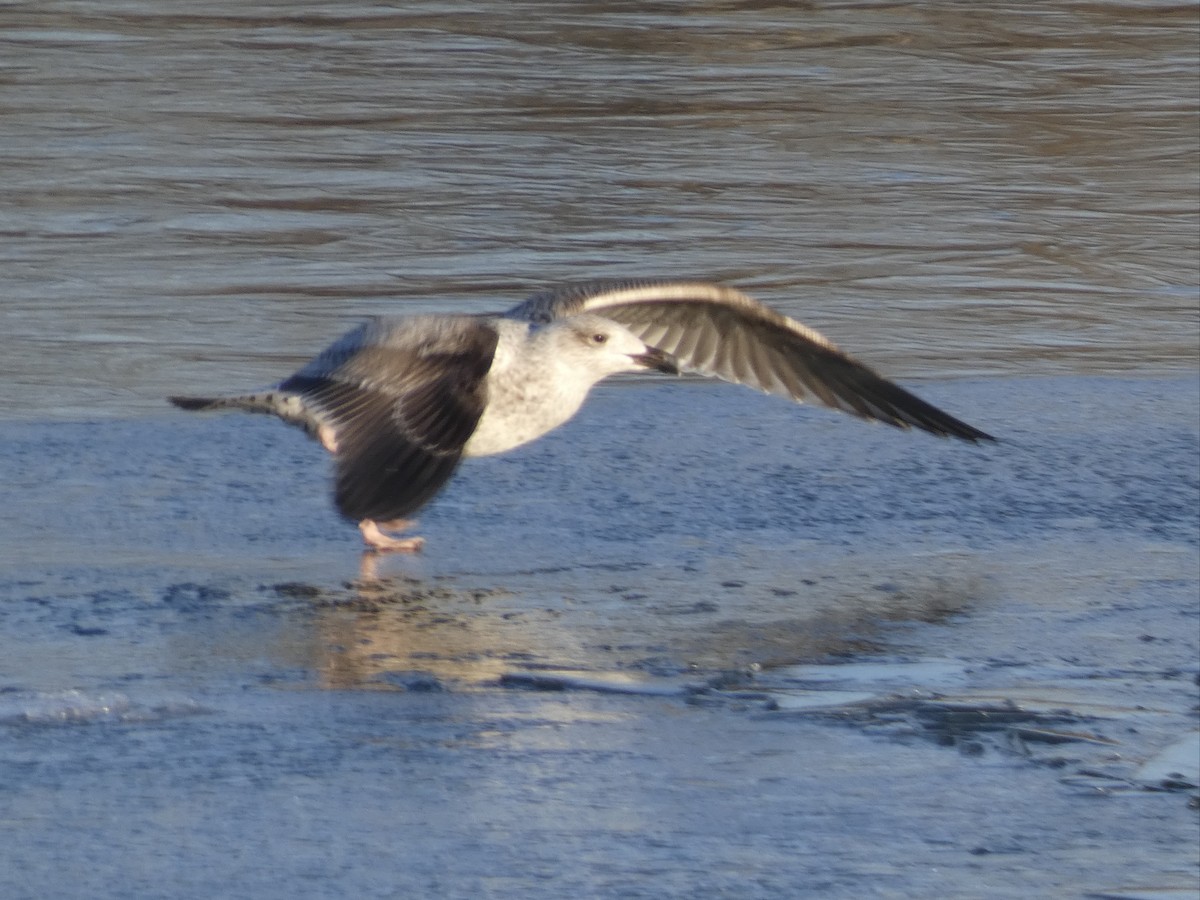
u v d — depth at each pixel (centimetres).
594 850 699
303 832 710
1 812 723
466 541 1156
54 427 1386
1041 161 2500
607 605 1031
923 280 1941
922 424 1075
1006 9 3603
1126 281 1967
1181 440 1420
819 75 3000
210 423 1412
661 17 3441
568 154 2456
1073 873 692
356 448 854
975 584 1084
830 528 1202
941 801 755
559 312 1092
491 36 3234
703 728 832
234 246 2000
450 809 733
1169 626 1008
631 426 1437
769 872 685
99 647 936
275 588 1048
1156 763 801
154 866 678
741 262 1983
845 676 914
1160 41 3344
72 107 2636
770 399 1528
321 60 3016
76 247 1977
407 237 2053
